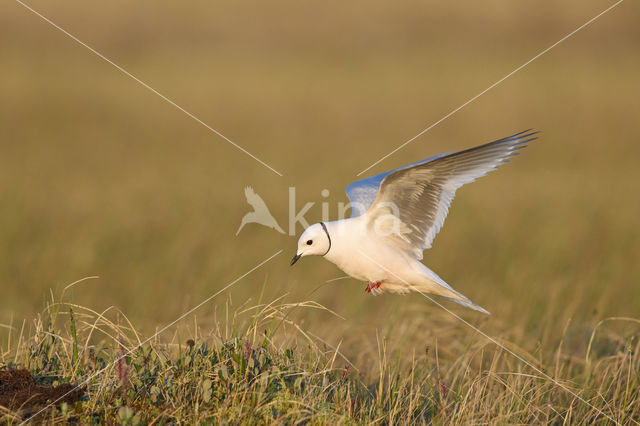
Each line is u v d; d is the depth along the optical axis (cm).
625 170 2338
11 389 626
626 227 1659
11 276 1270
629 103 3134
